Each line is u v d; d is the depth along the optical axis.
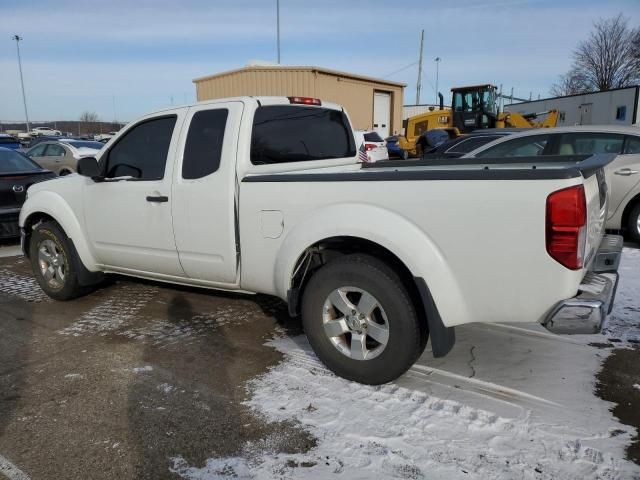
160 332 4.56
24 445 2.96
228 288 4.18
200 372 3.79
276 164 4.25
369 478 2.62
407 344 3.28
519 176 2.86
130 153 4.65
